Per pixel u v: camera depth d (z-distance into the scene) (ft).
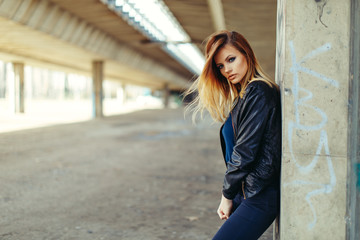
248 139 5.56
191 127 65.26
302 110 5.91
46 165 25.20
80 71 122.52
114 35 72.59
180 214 14.15
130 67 100.27
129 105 201.98
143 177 21.54
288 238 6.08
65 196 16.84
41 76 261.44
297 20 5.92
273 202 5.83
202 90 7.07
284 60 5.98
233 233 5.73
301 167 5.94
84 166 25.12
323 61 5.84
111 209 14.78
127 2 52.08
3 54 76.89
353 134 5.79
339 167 5.86
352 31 5.73
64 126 60.90
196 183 19.97
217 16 46.06
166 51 96.07
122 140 42.60
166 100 193.47
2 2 40.50
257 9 39.11
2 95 227.61
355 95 5.76
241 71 6.18
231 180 5.73
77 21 57.41
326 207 5.93
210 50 6.44
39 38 57.26
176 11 45.93
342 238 5.92
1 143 36.55
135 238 11.46
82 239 11.34
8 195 16.81
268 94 5.66
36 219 13.34
